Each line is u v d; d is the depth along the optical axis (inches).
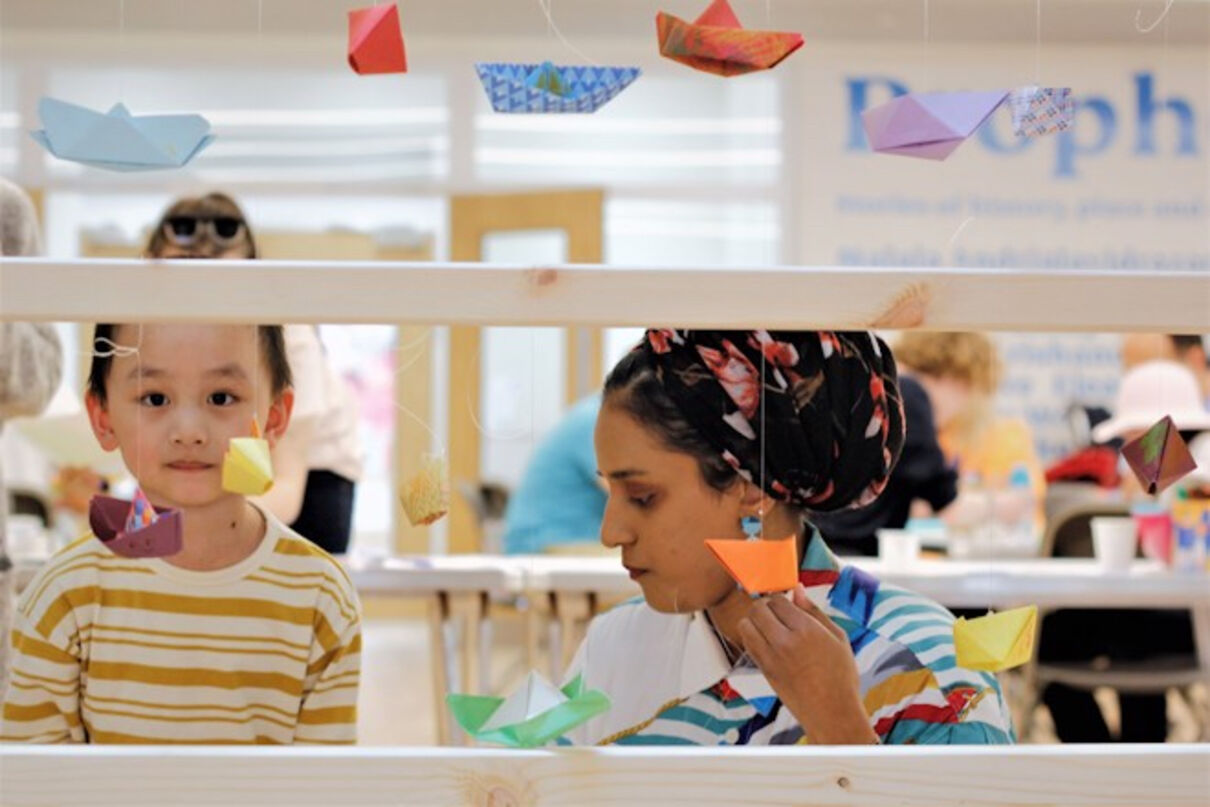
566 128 311.7
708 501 54.4
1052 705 159.0
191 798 42.4
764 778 43.3
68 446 119.6
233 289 43.0
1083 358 268.5
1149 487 49.4
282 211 321.4
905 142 48.2
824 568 56.8
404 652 290.7
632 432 54.3
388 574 118.3
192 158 46.6
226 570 62.6
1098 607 145.9
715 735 57.2
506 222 309.9
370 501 352.2
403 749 43.3
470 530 318.7
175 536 44.7
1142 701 159.3
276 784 42.6
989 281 44.2
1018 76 267.4
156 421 59.6
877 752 43.6
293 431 109.7
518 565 121.8
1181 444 48.9
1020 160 269.9
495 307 43.5
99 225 317.7
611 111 311.1
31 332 85.4
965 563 138.8
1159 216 270.4
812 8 243.3
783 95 277.6
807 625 50.1
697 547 54.8
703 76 296.2
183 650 62.6
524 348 315.6
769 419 53.3
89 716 63.1
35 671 62.2
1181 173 270.4
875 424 54.4
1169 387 173.2
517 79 45.9
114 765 42.3
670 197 313.6
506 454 319.0
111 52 278.7
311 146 307.9
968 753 43.6
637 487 54.8
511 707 45.1
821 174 268.4
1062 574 133.3
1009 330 44.5
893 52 267.4
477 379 318.3
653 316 43.8
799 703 49.9
